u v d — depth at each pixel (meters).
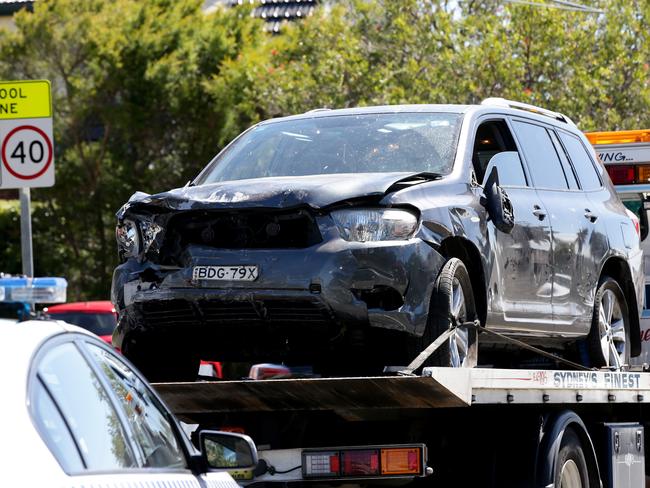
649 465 23.59
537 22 64.75
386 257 16.38
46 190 64.06
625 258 22.98
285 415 17.05
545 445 18.28
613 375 20.42
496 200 18.61
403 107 19.98
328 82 66.25
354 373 18.42
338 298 16.23
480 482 18.31
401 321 16.44
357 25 69.31
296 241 16.58
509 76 63.16
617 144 30.00
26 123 25.08
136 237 17.38
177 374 18.52
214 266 16.69
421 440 17.88
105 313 39.19
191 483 10.71
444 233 17.11
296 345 17.27
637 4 65.75
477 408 18.08
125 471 9.35
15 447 7.83
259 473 16.48
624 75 64.12
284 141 19.75
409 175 17.48
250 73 65.75
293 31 73.12
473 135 19.20
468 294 17.55
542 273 19.86
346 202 16.58
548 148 21.61
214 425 17.34
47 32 63.75
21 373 8.38
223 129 65.62
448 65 64.38
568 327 20.70
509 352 21.38
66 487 8.02
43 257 64.69
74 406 8.98
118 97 65.12
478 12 67.62
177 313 17.11
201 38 67.38
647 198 30.22
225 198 16.78
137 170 65.19
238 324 16.91
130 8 65.56
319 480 16.31
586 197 22.28
